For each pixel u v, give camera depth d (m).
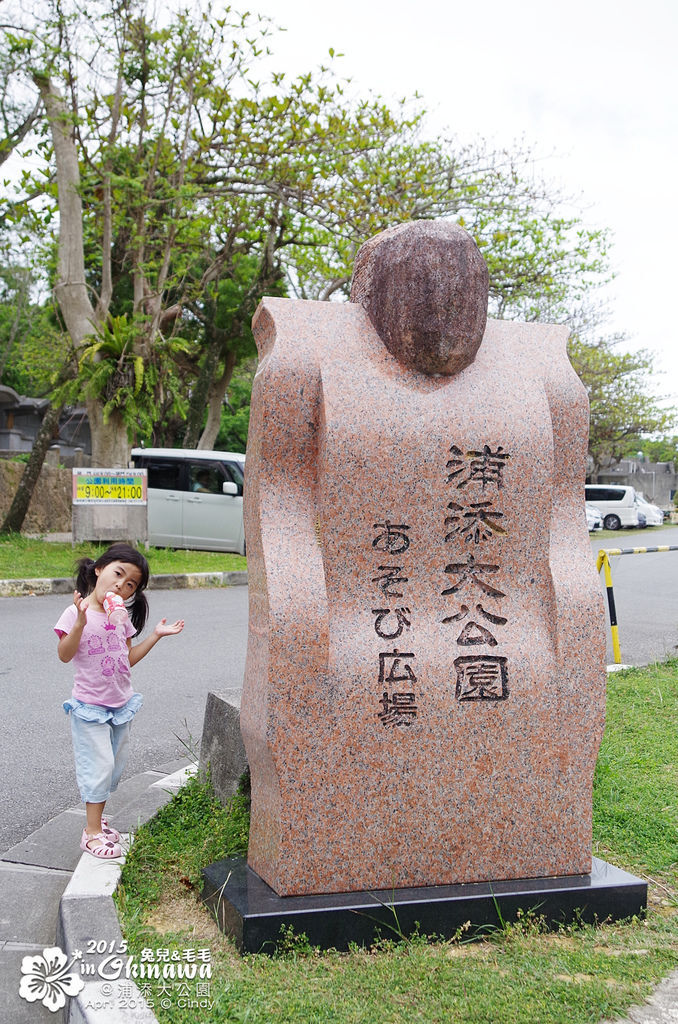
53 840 4.25
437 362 3.60
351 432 3.46
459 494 3.59
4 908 3.65
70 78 14.09
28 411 31.19
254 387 3.66
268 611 3.32
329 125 15.88
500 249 18.78
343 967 3.04
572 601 3.66
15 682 7.20
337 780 3.36
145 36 13.82
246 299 21.75
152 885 3.56
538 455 3.68
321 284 24.67
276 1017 2.73
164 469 17.23
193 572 13.22
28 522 19.97
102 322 14.87
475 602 3.61
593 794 4.57
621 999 2.85
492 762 3.53
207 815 4.21
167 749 5.70
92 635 3.93
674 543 24.61
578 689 3.63
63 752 5.56
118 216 15.90
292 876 3.31
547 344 3.94
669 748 5.43
